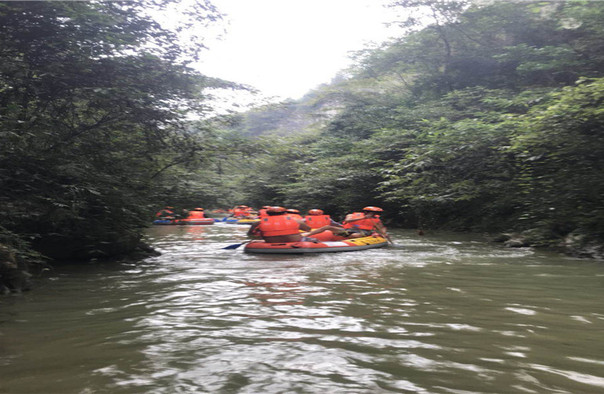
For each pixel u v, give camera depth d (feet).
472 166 44.83
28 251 19.19
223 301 14.29
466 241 37.22
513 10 63.05
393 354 9.04
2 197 19.70
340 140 77.15
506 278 18.66
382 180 62.54
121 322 11.73
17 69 19.80
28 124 21.45
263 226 29.55
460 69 70.85
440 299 14.51
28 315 12.59
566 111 27.84
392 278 18.67
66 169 21.59
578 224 29.19
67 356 8.99
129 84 23.59
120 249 25.64
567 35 60.70
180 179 33.24
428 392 7.13
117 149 26.86
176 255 27.99
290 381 7.62
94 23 21.57
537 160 32.81
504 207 44.39
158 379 7.72
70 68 21.67
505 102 49.11
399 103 77.92
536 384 7.46
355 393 7.11
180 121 27.20
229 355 9.00
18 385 7.45
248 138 33.42
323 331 10.76
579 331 10.80
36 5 19.40
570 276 19.20
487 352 9.18
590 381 7.60
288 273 20.16
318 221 34.17
